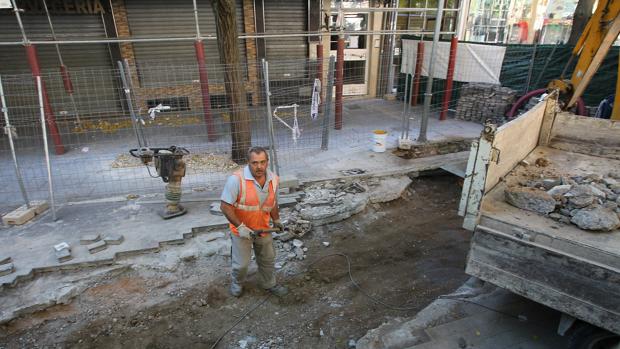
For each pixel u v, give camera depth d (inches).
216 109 388.8
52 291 162.9
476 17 676.7
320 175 267.1
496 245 117.6
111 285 172.9
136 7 379.2
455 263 196.5
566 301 108.3
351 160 296.5
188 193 239.5
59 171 277.0
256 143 331.3
